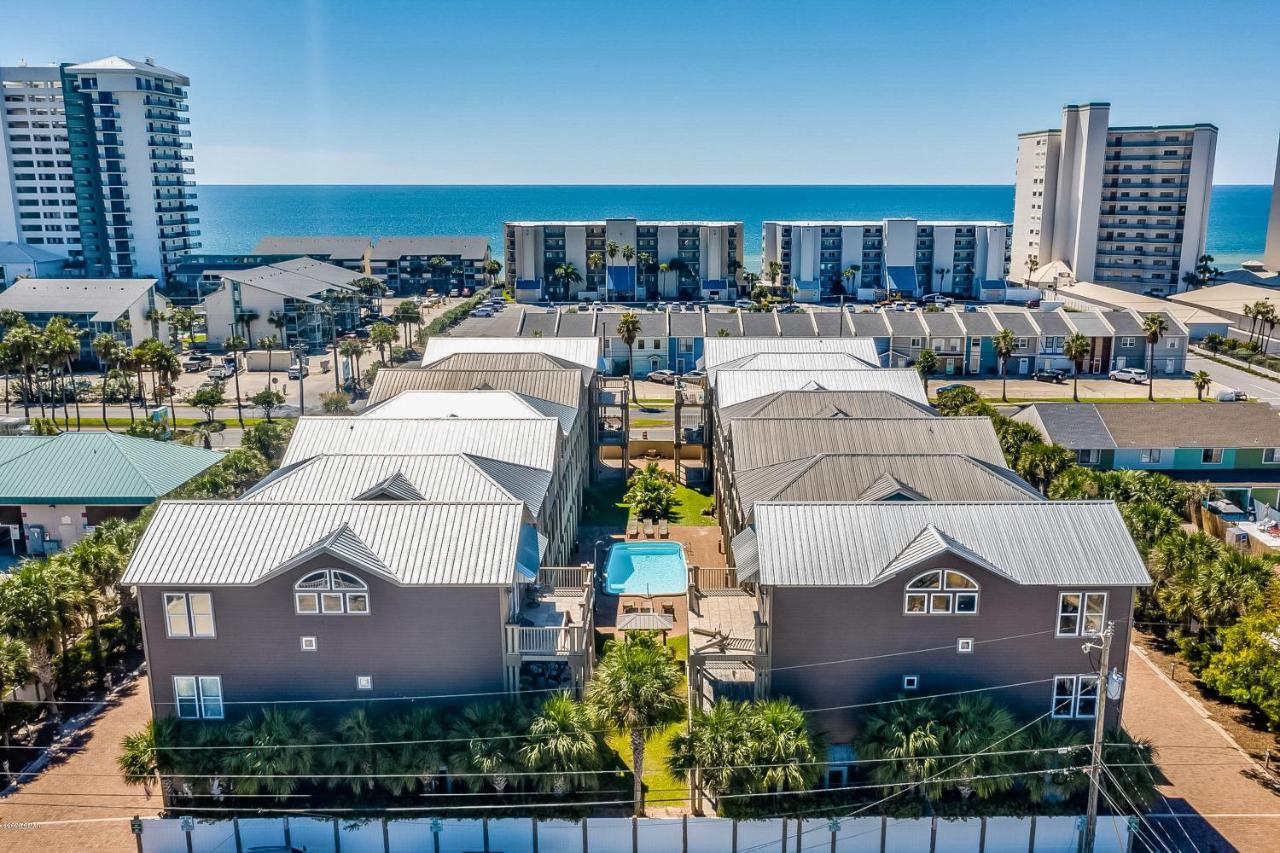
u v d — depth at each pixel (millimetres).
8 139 195625
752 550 45094
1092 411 84750
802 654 40812
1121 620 40062
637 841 37375
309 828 37812
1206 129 182750
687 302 195375
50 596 44594
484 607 39938
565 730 37594
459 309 175000
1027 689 40906
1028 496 49938
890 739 38344
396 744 38406
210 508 42031
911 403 69438
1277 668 42750
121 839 39188
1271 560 53594
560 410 70062
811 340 91062
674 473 87625
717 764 36531
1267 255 193375
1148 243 192125
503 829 37562
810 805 38625
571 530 68188
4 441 74125
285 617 40000
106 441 72438
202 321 163750
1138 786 38438
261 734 38406
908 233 199125
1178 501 66375
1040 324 133250
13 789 42344
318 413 108688
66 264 192250
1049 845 37531
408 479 50500
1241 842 38531
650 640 47656
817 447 58969
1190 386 124750
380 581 39594
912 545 40500
